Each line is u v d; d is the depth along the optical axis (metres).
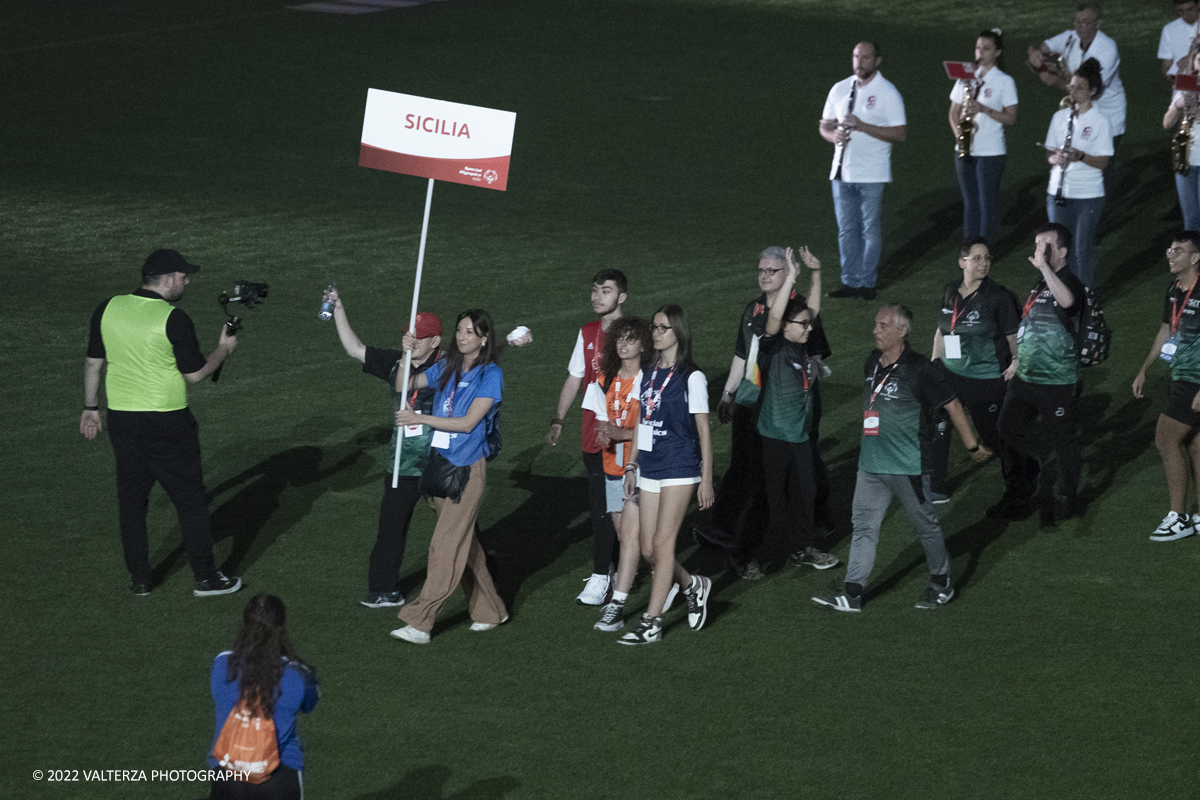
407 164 26.50
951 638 25.33
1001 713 22.75
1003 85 44.94
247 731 16.70
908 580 27.86
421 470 26.05
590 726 22.42
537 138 61.72
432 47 77.06
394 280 45.88
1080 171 41.44
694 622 25.70
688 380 24.58
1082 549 29.00
